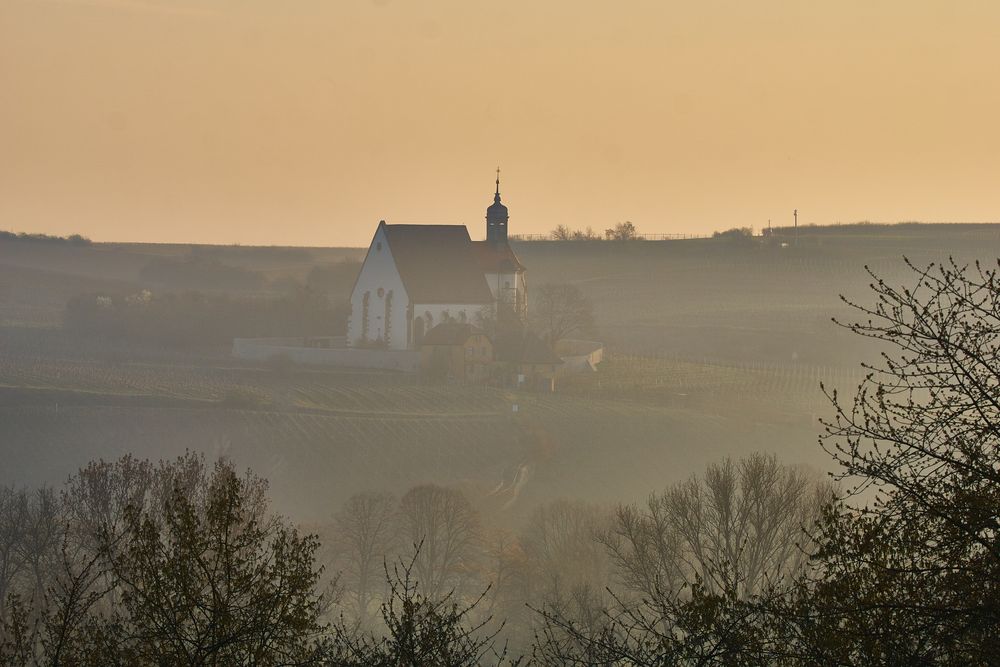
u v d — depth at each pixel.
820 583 73.19
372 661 84.31
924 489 70.06
